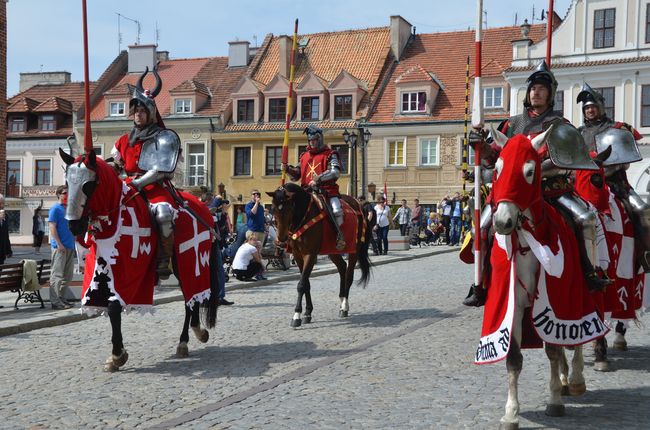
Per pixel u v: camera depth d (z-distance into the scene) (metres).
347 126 43.59
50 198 50.97
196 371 7.55
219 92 48.16
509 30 45.44
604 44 37.41
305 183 10.84
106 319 11.45
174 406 6.23
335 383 6.84
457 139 41.69
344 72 44.09
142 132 8.10
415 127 42.44
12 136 51.50
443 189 41.91
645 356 7.86
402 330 9.63
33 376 7.52
